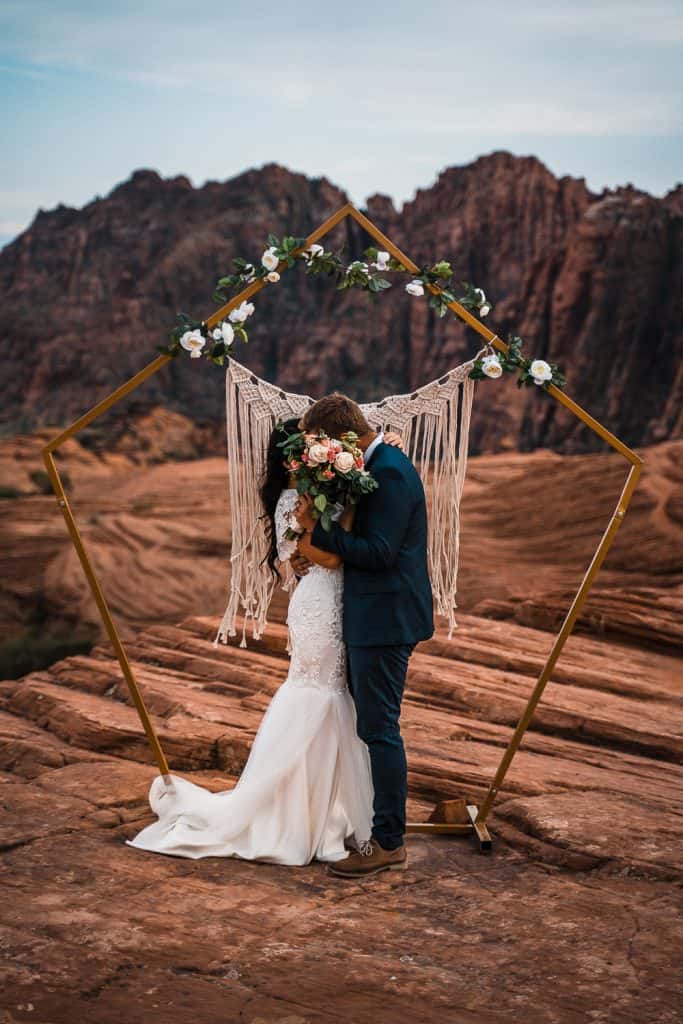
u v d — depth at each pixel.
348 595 4.00
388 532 3.88
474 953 3.33
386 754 3.97
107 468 98.62
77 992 3.02
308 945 3.37
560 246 125.12
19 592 45.66
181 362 177.62
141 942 3.35
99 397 174.38
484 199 178.75
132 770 5.11
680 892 3.82
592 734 5.88
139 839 4.22
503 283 176.00
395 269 4.31
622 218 123.31
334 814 4.19
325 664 4.11
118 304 190.88
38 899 3.66
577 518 29.47
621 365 118.50
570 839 4.21
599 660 7.68
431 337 166.00
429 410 4.44
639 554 19.83
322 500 3.80
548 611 9.06
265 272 4.23
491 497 33.72
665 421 112.25
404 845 4.26
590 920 3.58
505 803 4.68
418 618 4.00
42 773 5.25
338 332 171.50
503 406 123.31
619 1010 2.96
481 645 7.66
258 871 4.01
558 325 123.38
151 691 6.34
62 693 6.35
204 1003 2.97
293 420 4.30
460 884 3.92
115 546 48.56
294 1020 2.88
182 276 199.25
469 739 5.81
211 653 7.31
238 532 4.33
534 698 4.32
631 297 118.81
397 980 3.13
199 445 119.50
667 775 5.27
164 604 41.69
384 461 3.97
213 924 3.51
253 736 5.38
